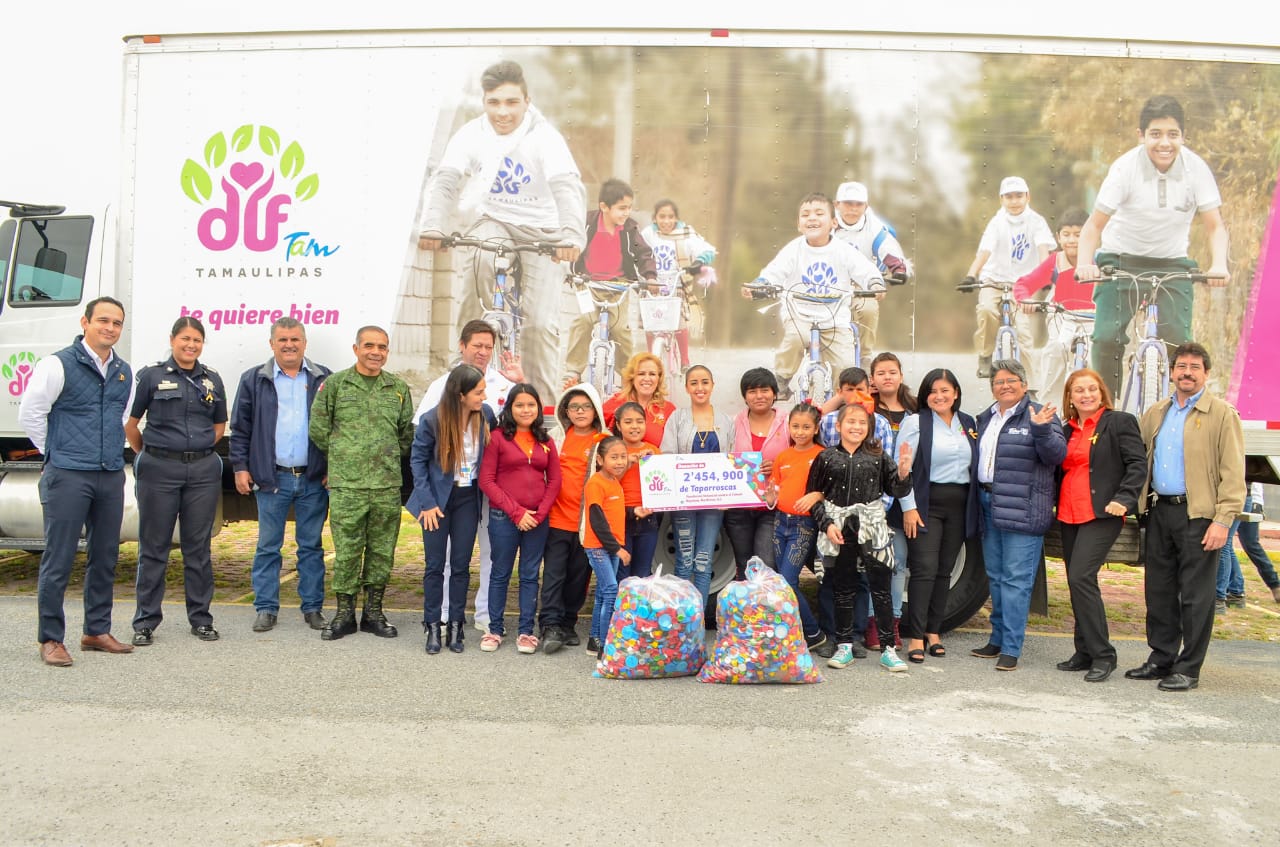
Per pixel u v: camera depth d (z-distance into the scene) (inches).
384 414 223.3
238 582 299.1
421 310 236.4
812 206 228.8
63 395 195.5
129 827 123.0
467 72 233.3
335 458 220.5
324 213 238.7
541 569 245.0
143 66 242.7
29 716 164.4
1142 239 231.1
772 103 228.8
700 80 228.8
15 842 118.4
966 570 235.3
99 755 147.1
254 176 240.7
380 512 223.3
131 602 262.7
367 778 139.9
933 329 229.6
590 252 231.0
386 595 283.3
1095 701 187.6
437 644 212.1
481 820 126.4
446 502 211.8
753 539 220.4
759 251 229.1
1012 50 229.5
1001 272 229.6
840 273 229.0
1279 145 232.4
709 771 144.9
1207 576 197.5
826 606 219.0
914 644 216.4
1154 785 143.6
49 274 271.7
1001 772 147.3
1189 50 230.7
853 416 203.3
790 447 215.6
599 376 231.3
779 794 136.7
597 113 230.1
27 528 269.3
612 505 207.3
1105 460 203.8
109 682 184.7
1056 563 373.4
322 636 222.1
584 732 161.5
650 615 193.2
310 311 239.9
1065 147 229.9
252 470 227.8
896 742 159.8
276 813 127.6
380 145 236.8
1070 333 230.4
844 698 184.5
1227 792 141.3
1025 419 209.8
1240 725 173.3
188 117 242.1
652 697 182.5
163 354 244.7
